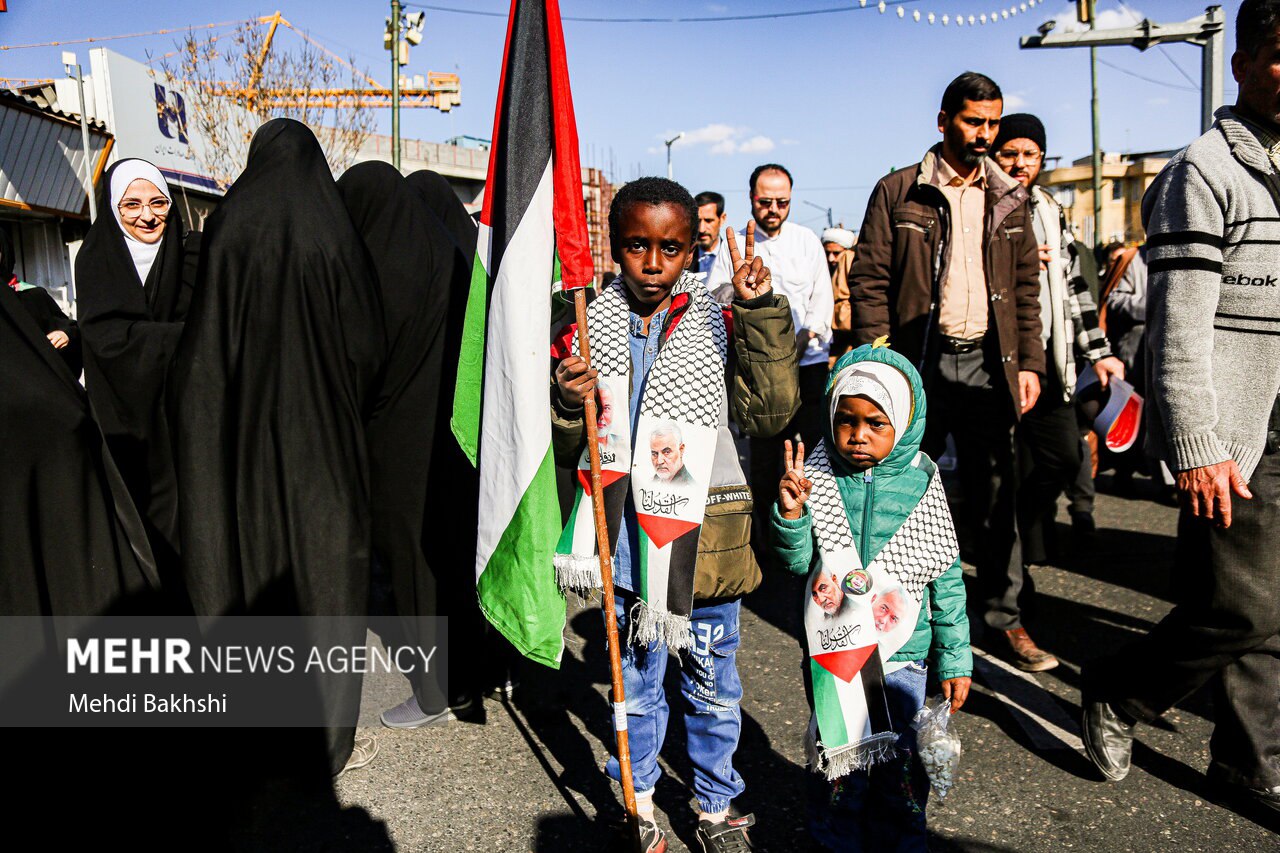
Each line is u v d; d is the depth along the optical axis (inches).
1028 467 174.7
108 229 141.7
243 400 112.6
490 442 98.0
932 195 148.4
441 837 107.2
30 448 97.1
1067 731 130.7
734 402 98.6
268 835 108.0
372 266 122.8
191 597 112.7
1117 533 225.6
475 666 134.3
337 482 116.3
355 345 118.6
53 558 99.3
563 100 94.9
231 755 114.7
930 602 95.5
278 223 113.8
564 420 97.0
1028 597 160.4
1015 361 147.3
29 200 475.2
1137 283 250.5
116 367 127.0
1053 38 324.2
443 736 131.3
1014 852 103.2
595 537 96.8
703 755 100.7
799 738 128.9
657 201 90.0
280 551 114.8
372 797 115.5
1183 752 124.1
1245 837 105.6
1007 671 150.6
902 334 151.4
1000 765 122.0
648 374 95.3
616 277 102.2
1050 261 158.7
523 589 97.3
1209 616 105.5
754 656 157.2
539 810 112.4
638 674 100.5
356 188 131.2
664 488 94.1
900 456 92.4
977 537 154.7
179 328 127.6
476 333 102.3
